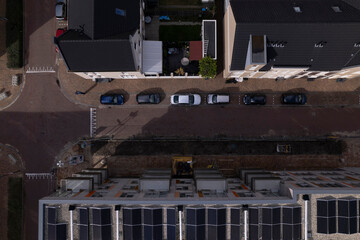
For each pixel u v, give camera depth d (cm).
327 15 3145
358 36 3106
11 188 4109
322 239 2919
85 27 3059
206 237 2908
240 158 4097
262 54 3022
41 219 2845
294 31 3086
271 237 2878
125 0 3303
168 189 3158
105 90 4112
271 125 4094
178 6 4084
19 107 4138
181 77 4000
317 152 4062
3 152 4153
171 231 2905
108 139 4116
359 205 2930
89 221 2956
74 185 3238
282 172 3872
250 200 2795
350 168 3988
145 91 4103
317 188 2873
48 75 4128
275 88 4078
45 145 4131
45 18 4138
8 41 4072
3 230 4106
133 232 2889
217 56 4078
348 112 4062
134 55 3169
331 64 3319
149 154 4112
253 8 3275
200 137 4103
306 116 4078
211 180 3152
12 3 4088
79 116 4125
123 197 2945
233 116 4103
